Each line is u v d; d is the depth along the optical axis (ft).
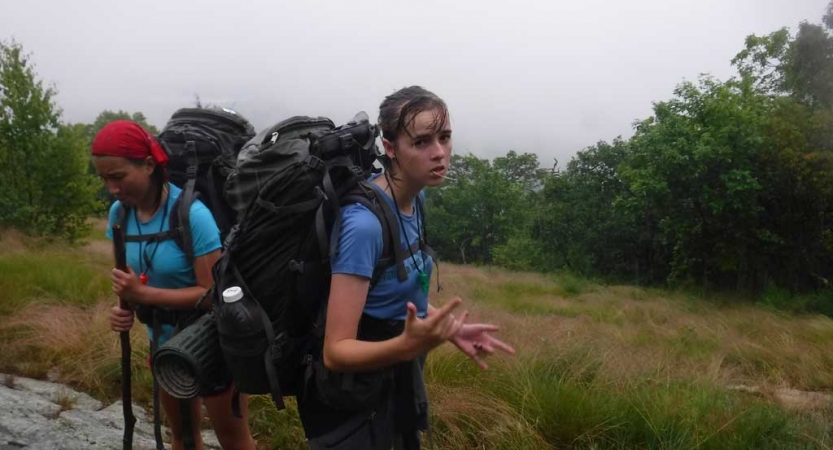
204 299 7.09
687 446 10.91
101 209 49.98
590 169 101.65
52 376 14.07
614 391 13.15
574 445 11.37
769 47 72.13
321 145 5.58
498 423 11.32
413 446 6.54
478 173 164.25
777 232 59.62
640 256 91.76
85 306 19.40
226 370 6.53
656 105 63.05
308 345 5.90
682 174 58.75
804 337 28.66
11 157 45.65
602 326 30.12
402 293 5.82
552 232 105.40
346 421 5.93
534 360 14.66
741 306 50.03
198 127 7.80
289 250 5.63
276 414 12.26
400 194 5.74
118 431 11.27
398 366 6.07
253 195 5.90
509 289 52.06
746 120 56.59
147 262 7.41
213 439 11.69
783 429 11.96
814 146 54.75
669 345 25.64
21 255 29.09
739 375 20.79
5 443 9.92
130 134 7.04
